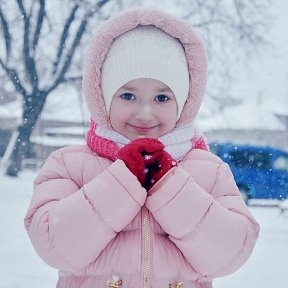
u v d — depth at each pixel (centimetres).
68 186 193
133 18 206
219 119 3020
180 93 206
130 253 182
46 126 3212
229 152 1257
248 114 3147
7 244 585
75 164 200
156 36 206
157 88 200
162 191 176
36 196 190
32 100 1650
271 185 1248
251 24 1577
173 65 203
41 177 199
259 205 1241
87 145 213
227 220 179
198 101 217
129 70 199
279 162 1261
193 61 215
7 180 1527
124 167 175
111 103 204
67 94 2020
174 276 183
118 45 204
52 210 177
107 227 173
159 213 177
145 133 200
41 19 1605
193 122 221
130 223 188
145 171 179
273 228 828
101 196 173
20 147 1680
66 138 2962
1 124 2938
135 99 200
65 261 175
